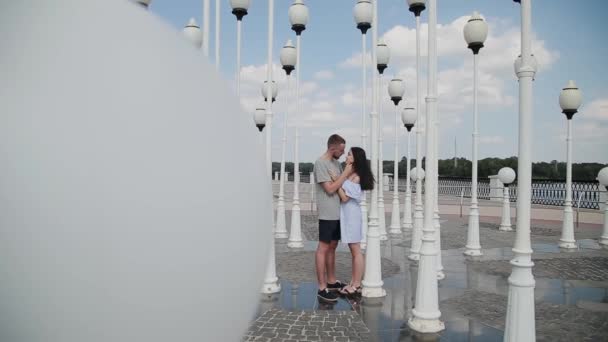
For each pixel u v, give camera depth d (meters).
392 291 6.86
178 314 0.86
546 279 7.91
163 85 0.88
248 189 0.98
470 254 10.02
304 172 36.44
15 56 0.82
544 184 24.56
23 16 0.84
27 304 0.79
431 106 5.42
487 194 27.67
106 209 0.80
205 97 0.94
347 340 4.81
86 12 0.88
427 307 5.20
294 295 6.62
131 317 0.82
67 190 0.79
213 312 0.92
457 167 53.03
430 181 5.34
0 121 0.79
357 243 6.56
